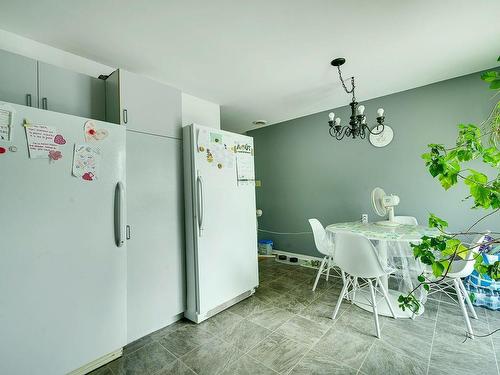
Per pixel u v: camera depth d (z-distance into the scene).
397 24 1.67
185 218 2.10
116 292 1.54
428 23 1.67
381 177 3.02
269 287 2.77
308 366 1.49
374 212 3.09
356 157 3.22
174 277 1.99
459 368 1.44
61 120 1.34
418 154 2.76
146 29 1.66
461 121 2.50
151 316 1.83
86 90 1.74
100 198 1.49
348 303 2.31
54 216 1.31
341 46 1.92
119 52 1.93
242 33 1.73
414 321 1.94
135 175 1.76
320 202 3.60
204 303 2.02
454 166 0.73
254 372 1.46
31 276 1.23
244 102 3.09
